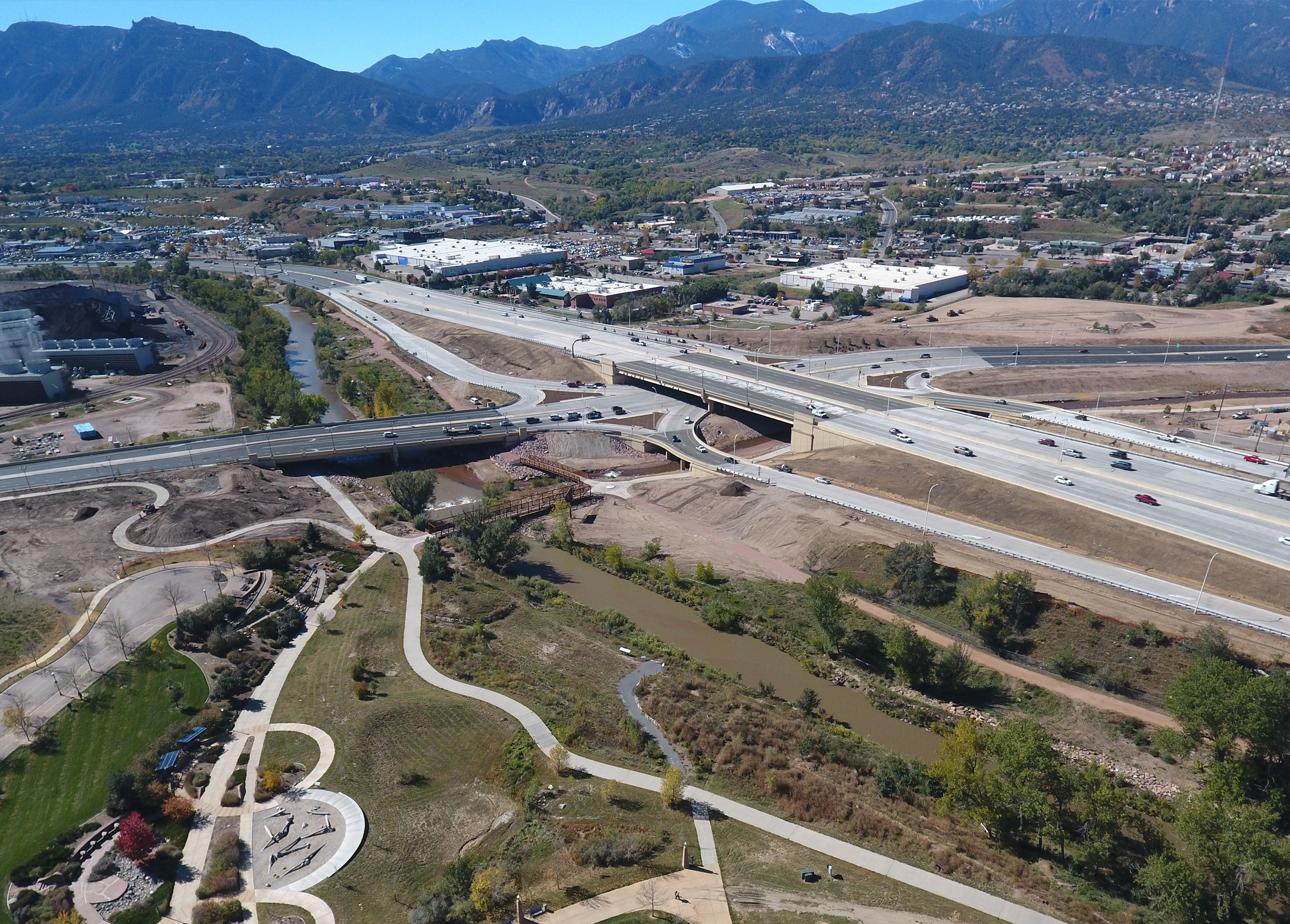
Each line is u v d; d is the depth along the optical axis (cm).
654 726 10569
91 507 16462
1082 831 8625
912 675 11794
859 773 9844
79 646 11781
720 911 7594
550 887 7869
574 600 14138
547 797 9169
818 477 18138
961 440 18750
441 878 8081
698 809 9038
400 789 9300
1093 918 7638
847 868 8225
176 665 11381
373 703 10719
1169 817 9231
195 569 13975
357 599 13475
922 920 7538
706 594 14262
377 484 19050
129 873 8075
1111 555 13875
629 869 8112
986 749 9425
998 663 12062
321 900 7788
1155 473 16738
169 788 9219
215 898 7806
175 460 18962
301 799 9069
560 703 10856
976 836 8869
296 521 16338
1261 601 12344
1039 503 15425
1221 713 9325
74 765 9575
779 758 9894
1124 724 10738
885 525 15538
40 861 8181
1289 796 9231
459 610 13312
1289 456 17862
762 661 12588
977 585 13212
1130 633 11750
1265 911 7606
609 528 17038
